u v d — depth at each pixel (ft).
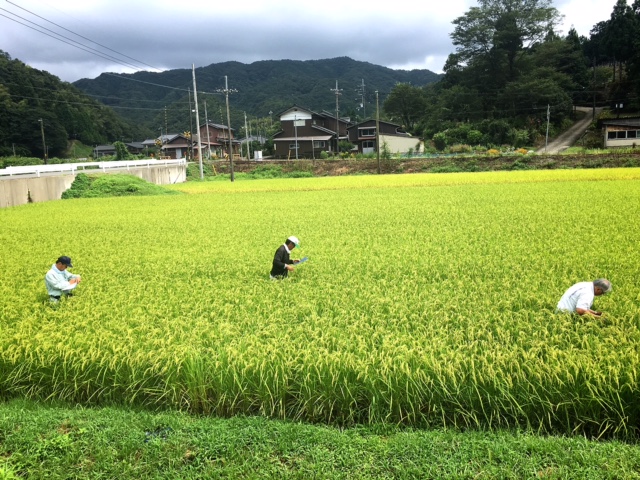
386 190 99.60
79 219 66.39
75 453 14.97
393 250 38.40
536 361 16.53
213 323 22.47
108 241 47.73
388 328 20.85
